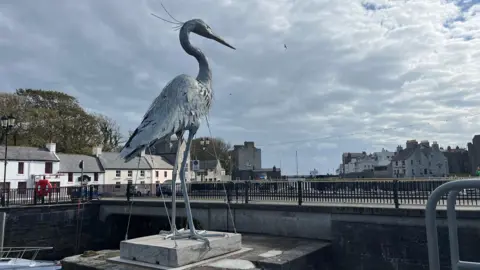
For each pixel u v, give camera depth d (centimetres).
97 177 4928
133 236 2491
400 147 7481
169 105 913
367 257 1275
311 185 1593
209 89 1018
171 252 848
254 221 1596
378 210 1256
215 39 1059
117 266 895
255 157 8456
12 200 2475
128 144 884
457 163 7050
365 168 8569
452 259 213
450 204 216
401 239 1216
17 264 1449
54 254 2247
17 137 5009
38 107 5606
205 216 1786
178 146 990
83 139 5741
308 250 1138
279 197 1689
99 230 2444
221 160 7531
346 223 1330
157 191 3006
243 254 1027
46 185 2472
